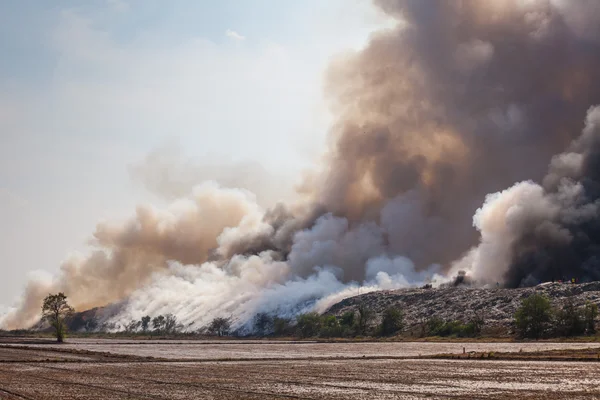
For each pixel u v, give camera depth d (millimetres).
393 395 61250
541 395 60531
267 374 83438
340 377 78812
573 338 186750
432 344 179500
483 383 70938
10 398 58344
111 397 59406
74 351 141875
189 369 92438
